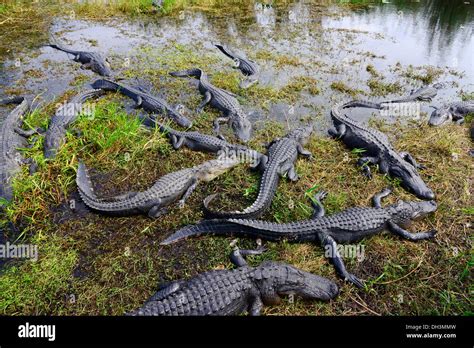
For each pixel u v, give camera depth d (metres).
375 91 5.79
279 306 2.94
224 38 7.57
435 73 6.32
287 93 5.68
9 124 4.59
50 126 4.54
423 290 3.05
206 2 9.16
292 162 4.16
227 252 3.32
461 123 5.08
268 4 9.34
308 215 3.64
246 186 4.02
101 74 6.06
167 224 3.58
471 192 3.94
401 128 4.95
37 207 3.62
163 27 8.05
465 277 3.15
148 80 5.98
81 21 8.18
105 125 4.59
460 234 3.50
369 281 3.09
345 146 4.60
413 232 3.54
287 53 6.93
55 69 6.23
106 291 3.02
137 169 4.18
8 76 5.95
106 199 3.74
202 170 4.00
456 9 9.38
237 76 6.13
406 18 8.80
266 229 3.30
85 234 3.45
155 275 3.14
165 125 4.71
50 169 4.02
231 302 2.75
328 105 5.42
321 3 9.55
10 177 3.83
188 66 6.44
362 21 8.59
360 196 3.89
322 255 3.29
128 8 8.65
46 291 3.01
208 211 3.54
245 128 4.77
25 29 7.64
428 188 3.88
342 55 6.92
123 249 3.34
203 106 5.32
